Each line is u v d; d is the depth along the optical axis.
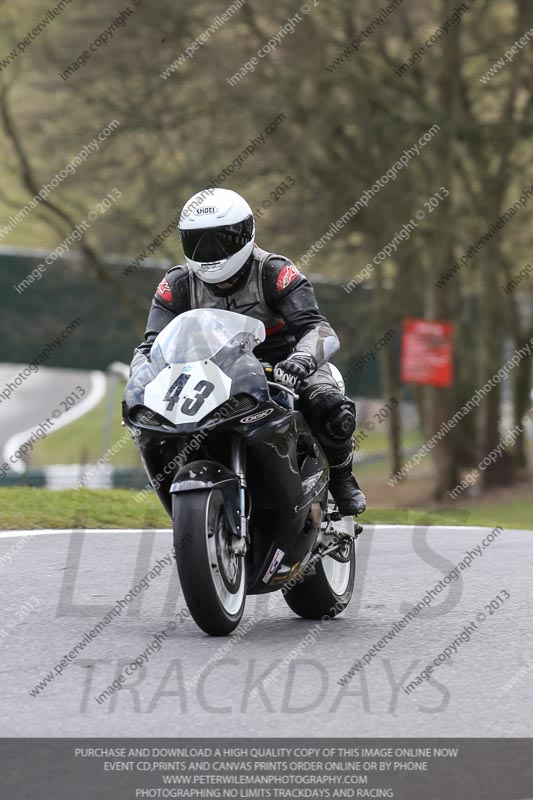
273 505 20.16
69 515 35.22
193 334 19.83
